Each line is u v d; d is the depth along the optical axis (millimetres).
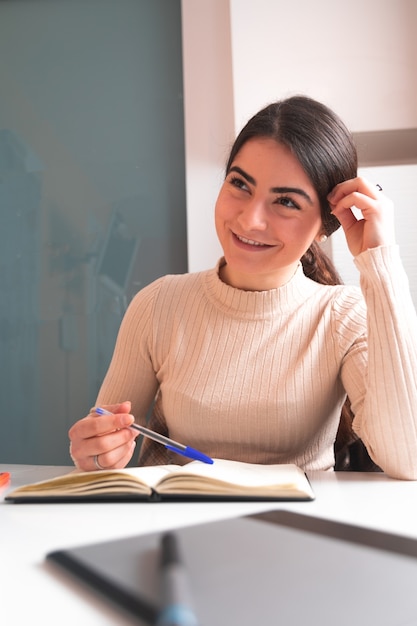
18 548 532
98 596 383
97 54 2209
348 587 379
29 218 2193
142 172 2162
